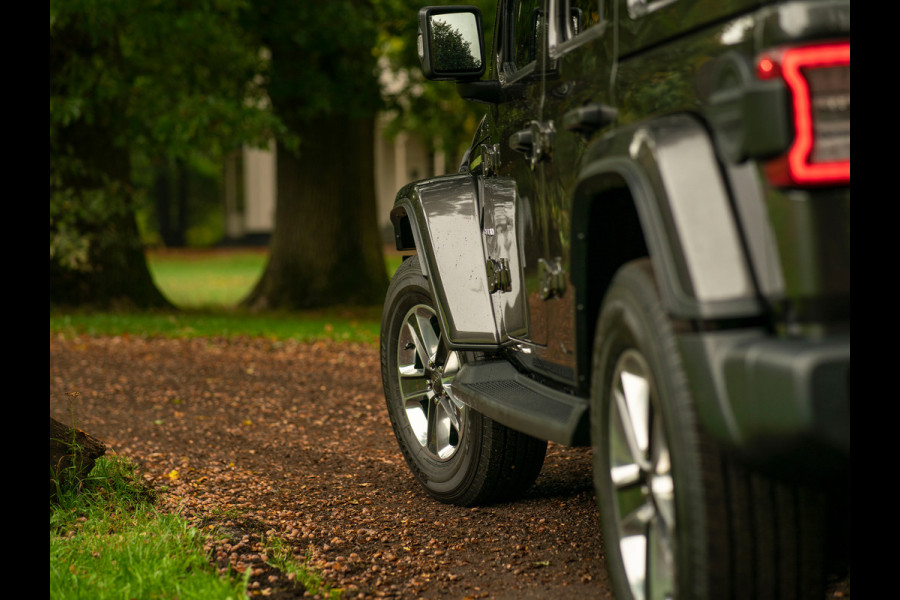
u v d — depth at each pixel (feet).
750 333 7.57
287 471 18.72
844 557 8.91
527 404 12.16
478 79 14.40
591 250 10.36
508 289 13.58
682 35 8.63
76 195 53.06
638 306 8.64
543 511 15.10
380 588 11.90
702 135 7.99
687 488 7.94
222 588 11.02
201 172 191.11
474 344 14.14
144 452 20.42
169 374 32.58
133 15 49.90
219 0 51.21
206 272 109.70
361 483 17.60
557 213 11.55
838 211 7.27
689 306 7.64
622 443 9.25
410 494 16.69
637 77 9.43
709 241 7.69
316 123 60.34
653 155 8.18
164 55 53.31
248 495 16.60
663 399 8.18
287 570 12.23
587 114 10.05
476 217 14.76
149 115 51.37
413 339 16.35
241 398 27.99
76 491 15.29
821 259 7.24
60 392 28.81
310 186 60.59
